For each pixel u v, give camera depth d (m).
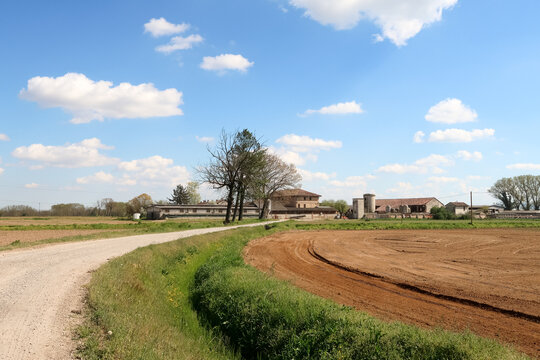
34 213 106.50
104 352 6.04
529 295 13.79
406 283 16.06
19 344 6.09
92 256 16.06
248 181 57.94
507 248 28.28
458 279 16.97
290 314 8.88
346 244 32.62
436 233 42.00
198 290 13.77
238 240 32.72
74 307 8.25
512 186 116.00
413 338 6.98
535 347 8.71
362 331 7.44
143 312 8.76
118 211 110.19
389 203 123.25
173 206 83.56
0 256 15.91
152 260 15.80
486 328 10.14
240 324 9.76
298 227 53.94
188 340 8.15
